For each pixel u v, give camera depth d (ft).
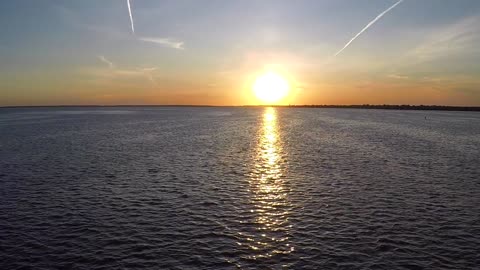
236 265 58.13
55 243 65.82
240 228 73.10
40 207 86.02
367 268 57.21
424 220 77.92
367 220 77.71
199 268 57.16
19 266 57.57
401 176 120.88
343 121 476.54
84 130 305.53
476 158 158.92
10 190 101.19
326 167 136.98
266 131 307.78
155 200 92.17
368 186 106.93
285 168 135.13
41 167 134.82
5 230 71.67
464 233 71.00
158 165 140.26
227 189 103.45
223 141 226.38
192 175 122.21
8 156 160.25
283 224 75.36
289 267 57.57
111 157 159.12
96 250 63.10
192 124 405.80
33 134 265.13
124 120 494.59
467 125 390.21
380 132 294.46
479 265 58.49
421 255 61.67
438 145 205.98
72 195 96.53
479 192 101.09
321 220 77.66
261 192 100.17
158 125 382.22
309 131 307.17
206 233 70.54
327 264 58.44
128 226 73.97
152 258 60.29
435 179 116.67
